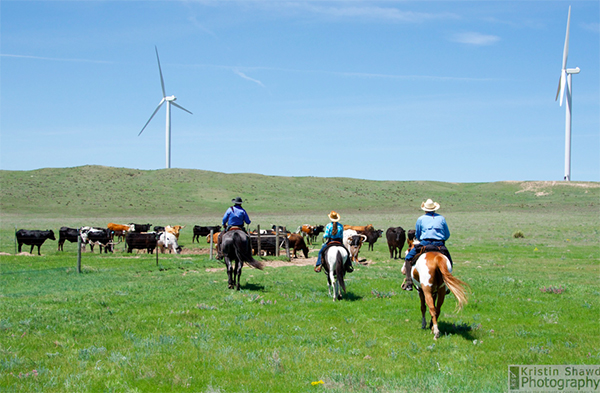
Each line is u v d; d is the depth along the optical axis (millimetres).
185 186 126250
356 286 15242
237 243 13836
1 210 91812
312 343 8344
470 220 72062
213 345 8055
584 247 35688
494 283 16422
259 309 11219
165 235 28953
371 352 7887
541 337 9109
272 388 6145
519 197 129250
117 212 95688
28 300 12094
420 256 9211
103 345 8047
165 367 6820
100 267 20000
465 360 7445
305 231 39938
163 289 14117
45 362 7098
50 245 34469
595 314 11406
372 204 118625
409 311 11203
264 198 120188
